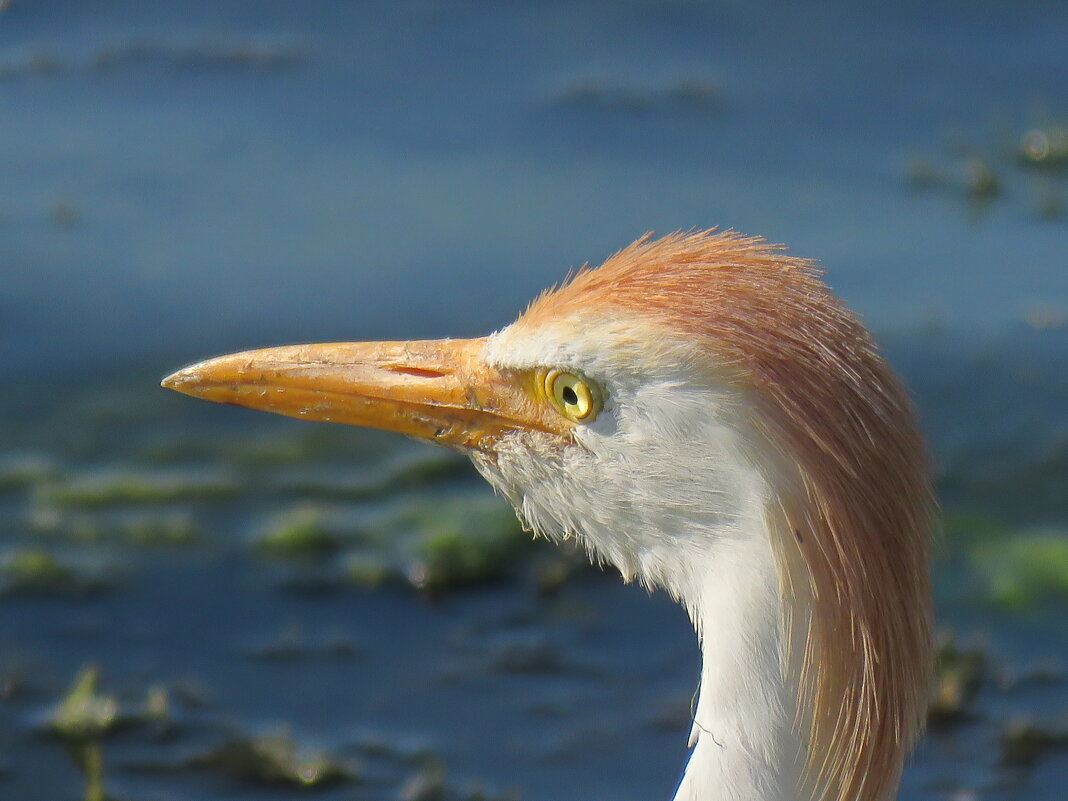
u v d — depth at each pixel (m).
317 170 16.28
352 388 6.99
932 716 10.23
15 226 15.15
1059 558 11.80
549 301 6.50
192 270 14.63
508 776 9.63
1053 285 14.73
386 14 19.36
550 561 11.64
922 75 18.50
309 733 9.91
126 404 13.26
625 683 10.45
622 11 19.67
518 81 18.16
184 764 9.59
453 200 15.76
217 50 18.56
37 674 10.32
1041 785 9.66
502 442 6.69
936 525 7.04
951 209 15.91
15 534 11.67
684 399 5.82
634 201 15.80
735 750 5.85
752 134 17.22
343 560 11.55
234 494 12.30
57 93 17.53
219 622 10.91
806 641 5.74
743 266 6.04
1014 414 13.37
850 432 5.68
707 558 5.95
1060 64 18.73
